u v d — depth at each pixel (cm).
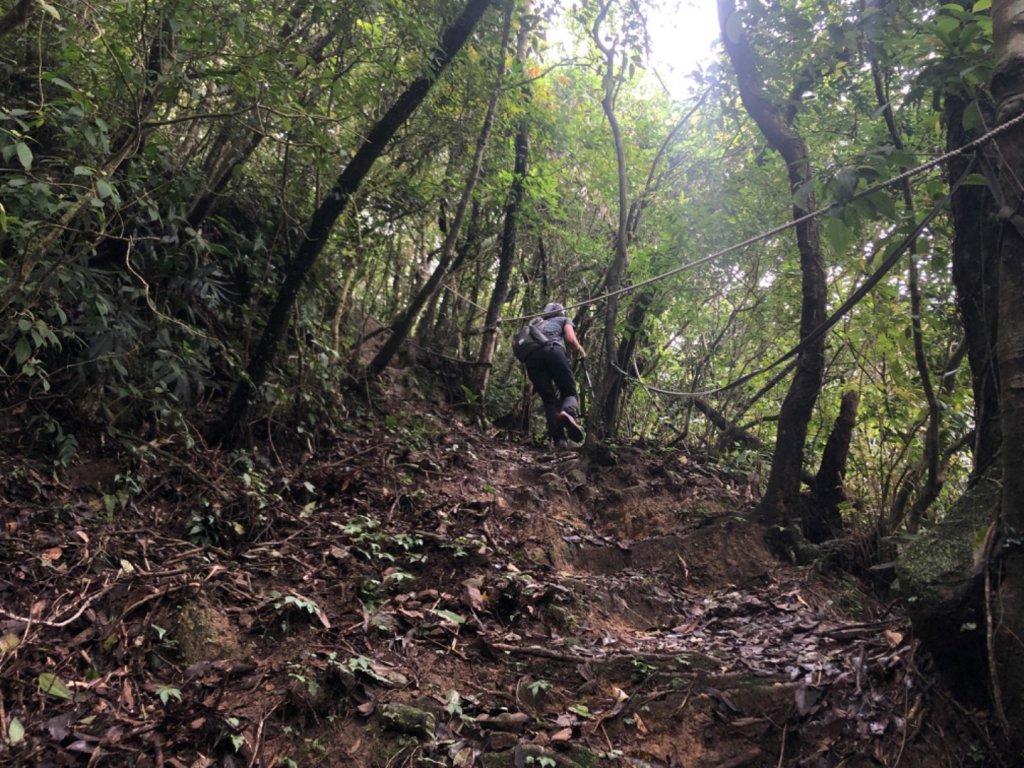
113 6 380
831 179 299
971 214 338
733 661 342
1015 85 246
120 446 448
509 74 660
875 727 293
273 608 338
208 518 407
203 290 505
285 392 557
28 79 460
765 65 505
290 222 628
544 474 633
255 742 267
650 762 288
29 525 362
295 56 402
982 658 275
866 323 478
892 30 345
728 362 834
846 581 460
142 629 312
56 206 337
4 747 246
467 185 706
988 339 309
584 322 945
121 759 253
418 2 493
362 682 299
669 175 838
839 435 524
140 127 362
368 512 476
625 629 409
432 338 952
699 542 505
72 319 443
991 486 296
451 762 271
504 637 358
